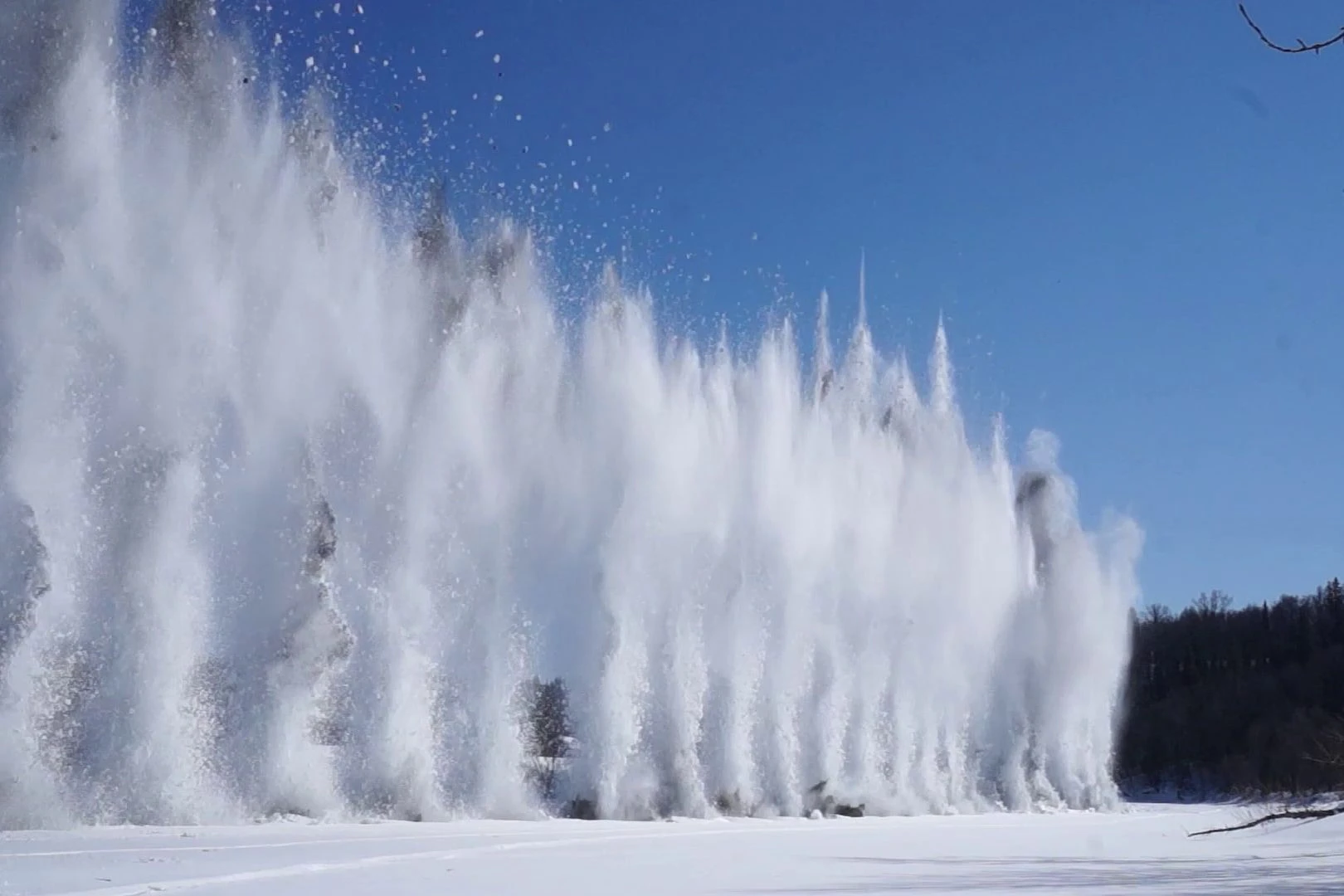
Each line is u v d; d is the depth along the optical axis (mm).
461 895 15859
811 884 18016
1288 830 35062
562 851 21859
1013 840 30391
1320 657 95875
